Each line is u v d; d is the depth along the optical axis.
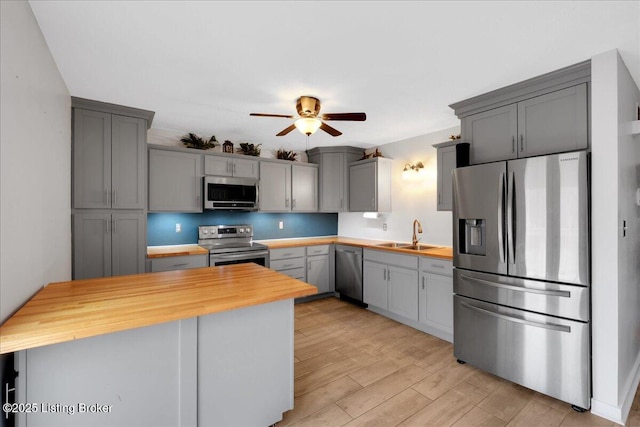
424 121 3.34
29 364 1.21
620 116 1.94
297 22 1.60
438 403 2.03
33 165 1.56
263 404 1.73
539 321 2.09
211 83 2.35
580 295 1.93
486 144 2.59
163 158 3.51
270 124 3.51
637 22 1.59
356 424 1.82
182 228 3.97
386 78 2.26
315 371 2.43
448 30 1.67
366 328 3.33
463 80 2.29
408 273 3.37
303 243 4.30
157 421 1.44
